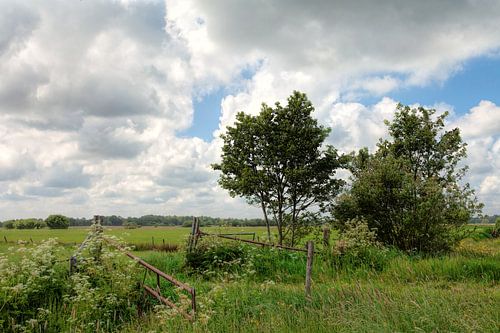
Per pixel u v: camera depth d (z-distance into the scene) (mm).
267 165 22031
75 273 9938
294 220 22828
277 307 8938
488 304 8211
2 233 71750
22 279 9422
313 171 22203
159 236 57594
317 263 15023
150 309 9750
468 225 21250
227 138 23297
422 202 19047
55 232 77750
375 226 20359
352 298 8977
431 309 7473
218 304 9273
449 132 25062
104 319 9094
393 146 25969
